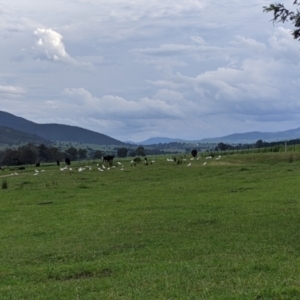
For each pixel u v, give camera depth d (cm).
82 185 4219
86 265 1387
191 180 4288
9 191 4025
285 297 979
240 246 1538
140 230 1944
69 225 2188
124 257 1481
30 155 11806
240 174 4616
